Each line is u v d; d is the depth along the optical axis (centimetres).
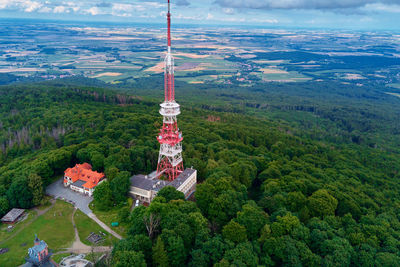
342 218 11444
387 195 15962
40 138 18612
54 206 11775
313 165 18512
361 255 9331
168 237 8700
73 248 9488
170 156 13988
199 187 11406
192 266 8431
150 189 12194
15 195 11406
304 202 11875
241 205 11406
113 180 12206
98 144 15888
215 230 10144
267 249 9244
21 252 9231
